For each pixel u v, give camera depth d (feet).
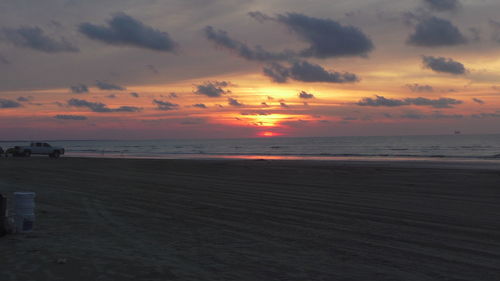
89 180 70.23
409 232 29.60
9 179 69.72
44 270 19.36
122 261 21.17
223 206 41.96
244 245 25.54
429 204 43.55
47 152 171.32
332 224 32.60
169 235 28.27
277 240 27.02
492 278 19.24
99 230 29.48
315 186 61.77
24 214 27.76
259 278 18.90
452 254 23.54
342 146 383.24
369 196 50.08
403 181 69.00
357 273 19.89
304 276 19.31
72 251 23.02
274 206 42.06
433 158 167.53
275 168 103.45
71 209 38.93
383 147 336.08
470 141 489.67
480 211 38.96
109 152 299.58
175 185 63.00
